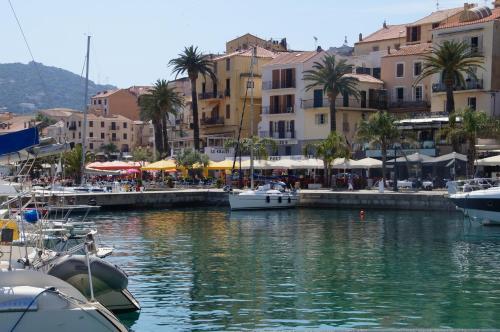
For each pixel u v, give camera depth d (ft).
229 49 436.76
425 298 73.51
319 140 306.96
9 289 45.52
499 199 143.02
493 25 261.24
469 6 317.42
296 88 316.19
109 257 103.76
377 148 248.32
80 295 48.39
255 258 102.99
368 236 131.95
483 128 214.69
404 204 189.98
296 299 72.69
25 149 56.54
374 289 78.33
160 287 79.00
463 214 168.35
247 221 167.84
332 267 94.22
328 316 65.05
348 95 303.07
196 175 285.02
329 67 280.31
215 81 346.13
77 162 235.40
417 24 344.28
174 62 324.39
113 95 606.55
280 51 422.41
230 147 295.07
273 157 265.34
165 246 117.60
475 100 265.34
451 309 68.23
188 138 381.60
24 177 66.90
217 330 59.57
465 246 116.47
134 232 141.18
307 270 91.61
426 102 299.79
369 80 310.24
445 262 98.78
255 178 262.47
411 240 124.98
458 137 215.92
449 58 241.55
